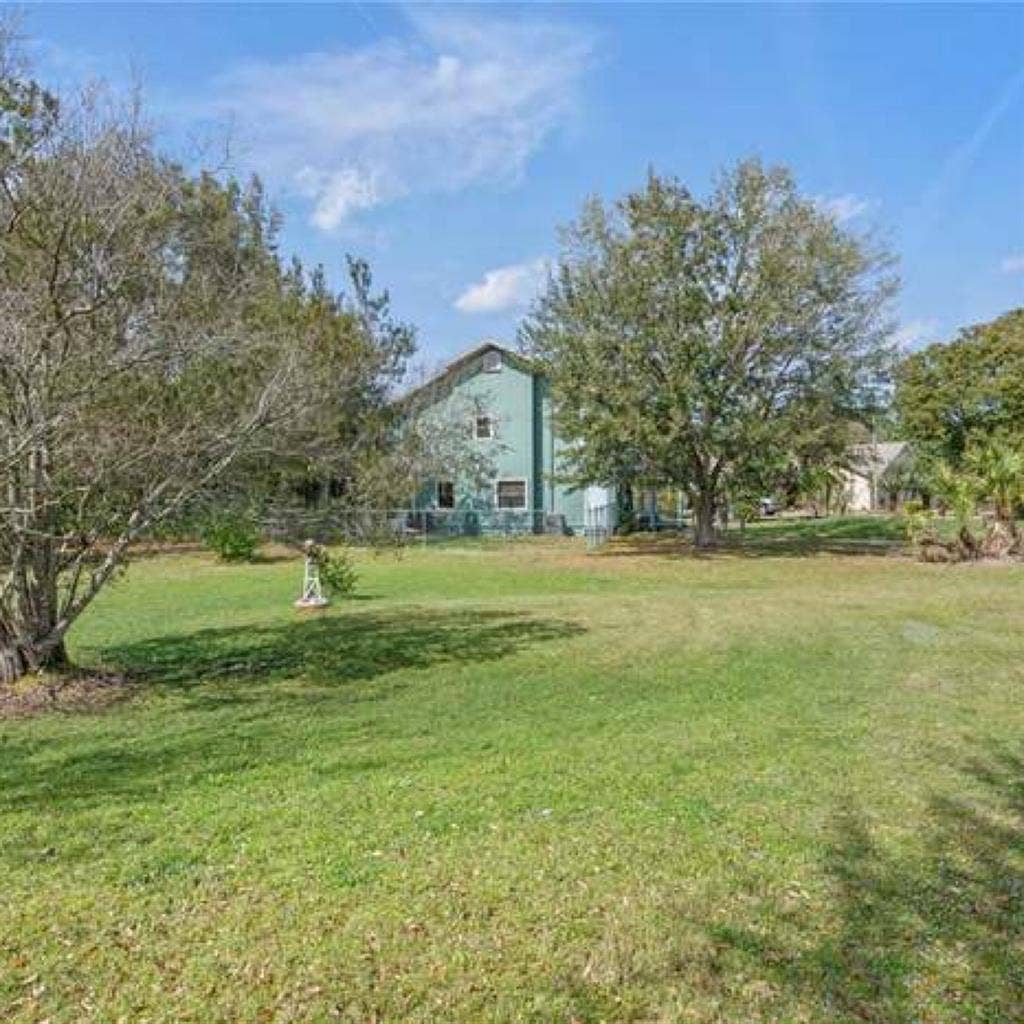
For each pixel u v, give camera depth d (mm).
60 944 3186
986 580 15820
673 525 34500
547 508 31188
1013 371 35594
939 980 2893
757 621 10859
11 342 6465
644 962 3014
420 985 2898
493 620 11227
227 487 8320
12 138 6977
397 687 7613
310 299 21547
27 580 7730
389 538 11141
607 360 21953
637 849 3945
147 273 7555
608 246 22078
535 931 3223
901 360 22859
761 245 21828
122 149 7254
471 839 4090
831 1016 2703
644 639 9688
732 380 21812
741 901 3447
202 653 9523
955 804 4523
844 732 5898
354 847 4012
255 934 3230
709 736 5820
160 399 7543
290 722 6496
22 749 5902
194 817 4461
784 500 33562
